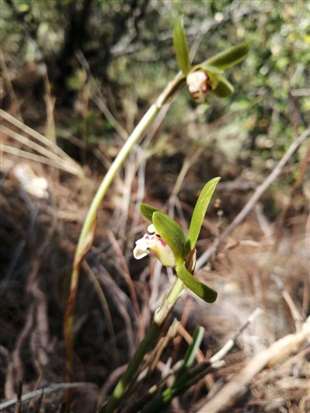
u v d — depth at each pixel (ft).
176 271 0.57
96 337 1.34
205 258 1.26
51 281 1.41
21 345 1.21
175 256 0.57
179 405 1.05
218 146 2.39
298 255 1.42
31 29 2.67
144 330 1.17
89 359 1.30
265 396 1.02
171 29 2.68
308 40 1.94
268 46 2.16
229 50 0.77
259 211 1.78
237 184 2.11
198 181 2.24
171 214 1.62
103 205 1.71
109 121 2.27
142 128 0.81
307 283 1.37
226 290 1.38
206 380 1.02
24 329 1.19
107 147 2.24
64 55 2.72
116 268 1.42
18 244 1.52
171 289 0.61
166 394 0.70
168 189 2.08
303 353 0.95
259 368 0.57
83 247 0.81
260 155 2.34
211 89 0.78
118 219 1.63
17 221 1.55
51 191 1.63
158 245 0.58
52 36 2.76
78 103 2.41
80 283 1.42
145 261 1.50
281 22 2.12
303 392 1.02
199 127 2.42
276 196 1.99
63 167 1.74
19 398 0.75
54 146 1.71
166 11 2.71
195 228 0.56
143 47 2.79
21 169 1.69
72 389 0.88
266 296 1.30
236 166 2.33
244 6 2.30
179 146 2.31
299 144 1.39
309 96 2.07
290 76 2.04
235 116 2.37
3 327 1.29
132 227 1.55
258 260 1.36
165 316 0.62
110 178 0.80
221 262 1.40
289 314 1.25
